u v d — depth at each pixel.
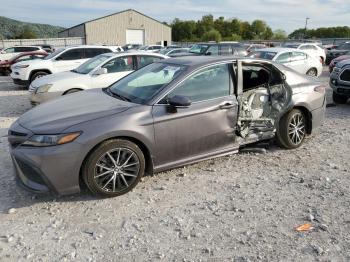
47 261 3.01
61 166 3.74
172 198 4.10
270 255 3.08
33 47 24.14
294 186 4.41
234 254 3.10
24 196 4.14
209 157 4.77
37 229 3.48
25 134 3.85
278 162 5.20
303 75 5.91
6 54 22.78
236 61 4.95
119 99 4.60
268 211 3.81
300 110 5.71
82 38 50.53
